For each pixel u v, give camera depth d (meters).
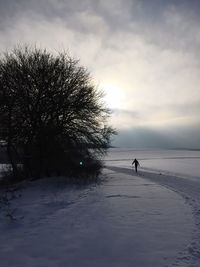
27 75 28.11
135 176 36.31
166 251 8.38
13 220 11.90
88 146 30.75
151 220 11.66
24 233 10.21
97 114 30.06
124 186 23.28
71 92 28.55
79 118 28.89
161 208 13.96
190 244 8.91
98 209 13.69
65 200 16.17
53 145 28.14
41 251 8.51
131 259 7.87
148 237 9.57
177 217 12.16
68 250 8.55
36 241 9.34
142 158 139.62
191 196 18.62
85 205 14.71
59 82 28.47
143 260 7.79
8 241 9.41
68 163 30.05
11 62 28.73
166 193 19.23
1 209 14.38
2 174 33.16
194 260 7.73
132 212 13.05
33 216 12.65
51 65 28.81
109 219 11.83
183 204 15.17
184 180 33.69
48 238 9.61
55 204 15.12
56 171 29.92
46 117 28.19
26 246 8.92
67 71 29.20
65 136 28.27
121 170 52.69
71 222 11.44
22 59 28.88
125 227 10.70
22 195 19.55
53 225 11.07
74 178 27.33
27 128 27.78
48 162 28.94
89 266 7.48
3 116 27.20
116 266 7.46
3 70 28.25
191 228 10.55
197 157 152.75
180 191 21.28
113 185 24.08
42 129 27.45
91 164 33.72
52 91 27.70
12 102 27.12
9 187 24.16
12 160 29.92
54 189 21.47
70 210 13.52
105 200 16.16
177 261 7.68
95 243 9.09
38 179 27.61
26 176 29.80
